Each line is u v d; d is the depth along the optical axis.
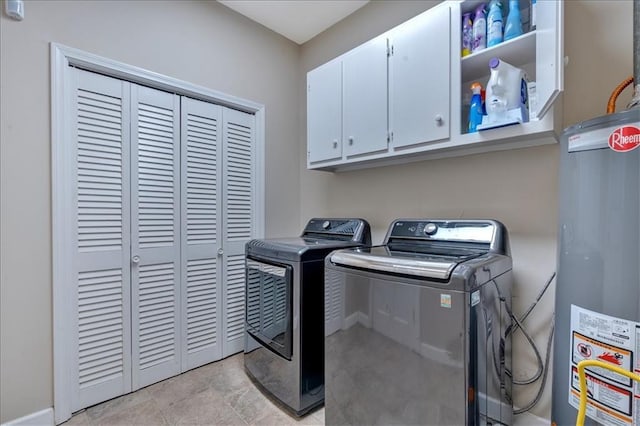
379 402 1.27
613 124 1.00
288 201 2.73
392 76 1.74
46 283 1.56
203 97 2.18
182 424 1.59
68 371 1.62
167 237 2.01
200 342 2.17
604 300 1.02
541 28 1.21
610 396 1.00
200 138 2.18
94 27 1.71
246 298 2.06
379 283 1.26
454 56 1.50
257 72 2.49
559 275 1.19
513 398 1.58
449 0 1.52
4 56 1.45
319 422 1.61
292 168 2.77
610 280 1.01
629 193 0.97
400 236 1.77
